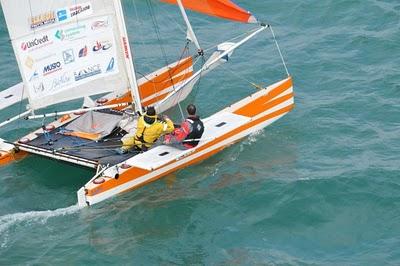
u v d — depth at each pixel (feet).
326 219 145.38
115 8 161.48
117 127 172.04
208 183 159.12
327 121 183.42
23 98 178.60
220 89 203.31
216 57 188.55
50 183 163.32
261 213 148.15
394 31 229.86
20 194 159.22
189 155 164.14
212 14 179.32
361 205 148.87
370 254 134.31
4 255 136.77
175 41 234.99
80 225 145.79
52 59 158.81
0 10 253.44
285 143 174.40
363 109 188.44
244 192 155.02
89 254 136.46
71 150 164.76
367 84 200.85
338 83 202.90
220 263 132.87
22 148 169.17
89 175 166.20
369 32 231.09
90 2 159.12
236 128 172.65
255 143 174.81
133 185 157.17
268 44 229.86
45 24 155.53
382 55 217.36
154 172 159.63
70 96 163.94
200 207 150.61
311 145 173.27
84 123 174.81
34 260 135.23
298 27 240.73
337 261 132.67
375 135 176.14
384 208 147.84
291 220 145.48
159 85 196.13
